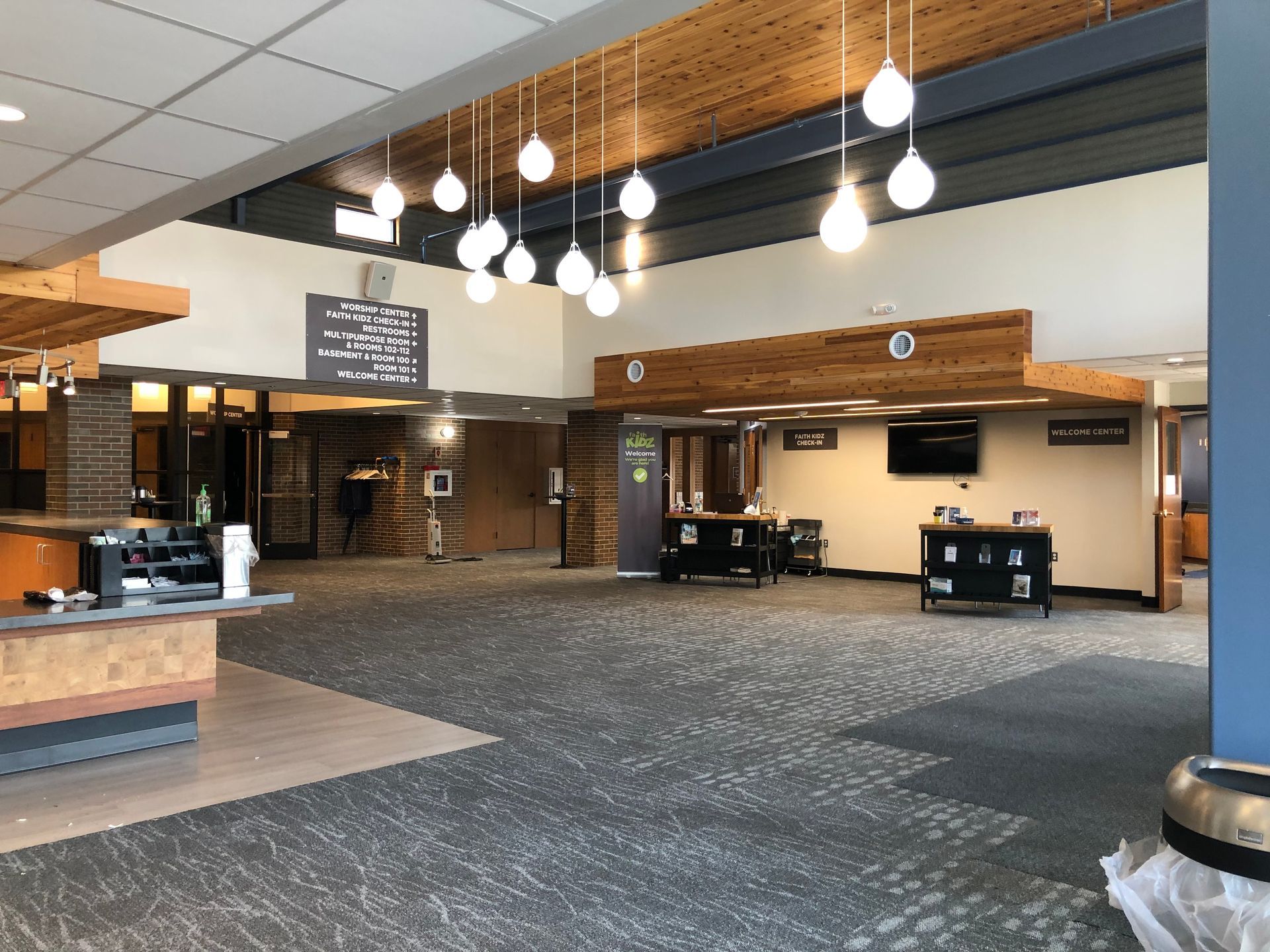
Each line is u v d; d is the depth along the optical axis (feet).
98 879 12.19
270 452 58.49
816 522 51.90
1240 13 9.98
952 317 32.65
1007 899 11.73
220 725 19.92
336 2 10.07
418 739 18.85
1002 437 46.16
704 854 13.11
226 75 11.78
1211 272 10.11
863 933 10.80
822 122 32.78
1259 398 9.85
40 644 16.88
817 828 14.11
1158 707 21.89
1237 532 10.00
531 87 29.96
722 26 26.30
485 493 64.80
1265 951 8.53
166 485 48.83
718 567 47.67
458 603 38.93
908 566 49.14
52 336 23.13
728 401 39.60
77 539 20.33
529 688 23.43
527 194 41.16
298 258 36.50
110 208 16.47
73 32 10.61
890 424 49.47
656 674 25.16
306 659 26.94
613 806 15.06
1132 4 25.58
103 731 17.66
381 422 61.57
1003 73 28.22
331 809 14.83
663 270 41.22
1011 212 31.83
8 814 14.57
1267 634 9.86
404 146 34.47
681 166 36.65
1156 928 9.50
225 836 13.71
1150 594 40.88
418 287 39.96
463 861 12.84
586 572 51.37
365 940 10.58
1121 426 42.60
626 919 11.14
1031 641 31.04
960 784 16.24
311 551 59.57
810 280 36.68
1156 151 28.99
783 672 25.68
